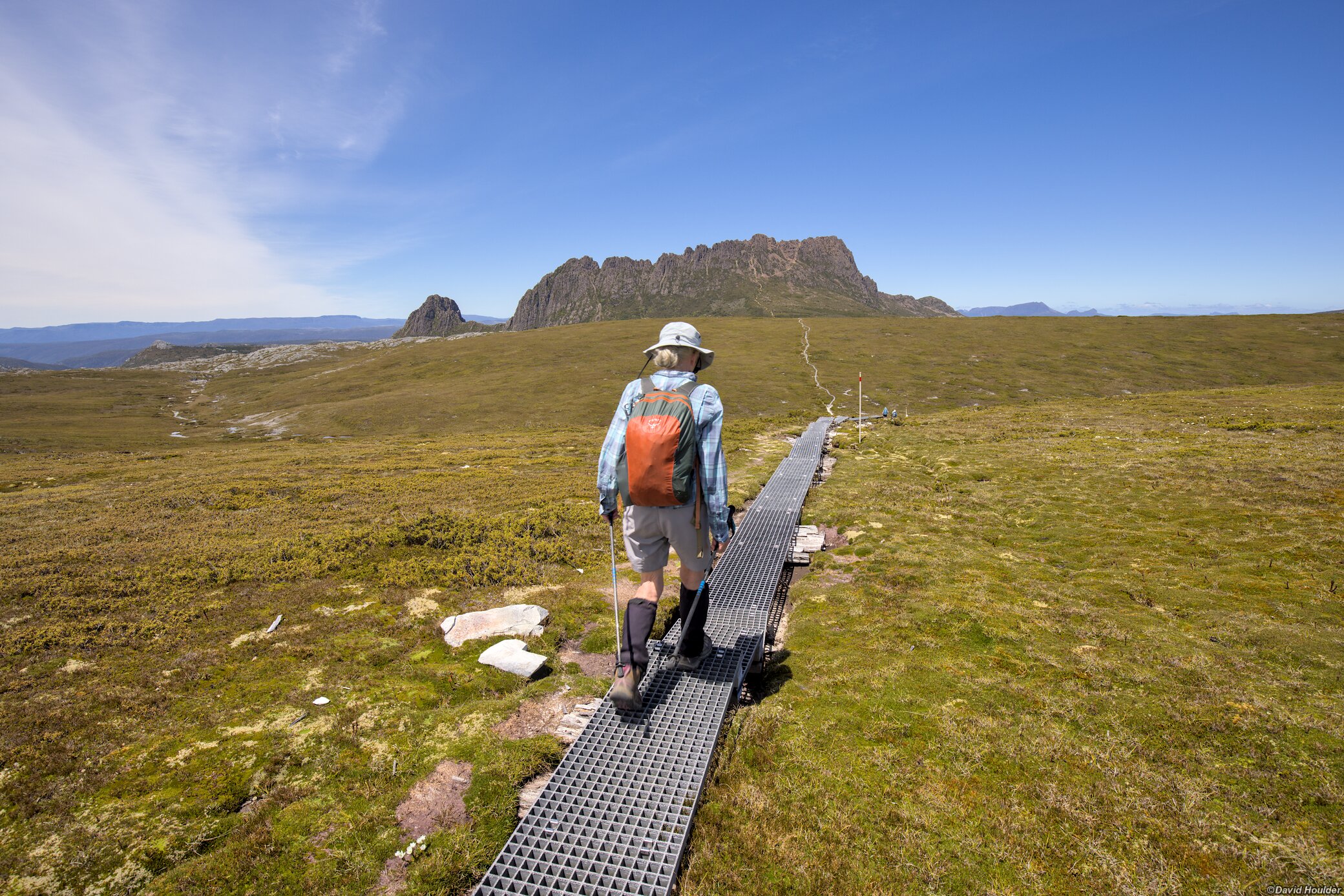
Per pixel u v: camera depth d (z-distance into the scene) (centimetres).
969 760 442
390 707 575
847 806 402
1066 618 696
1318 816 371
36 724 562
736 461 2169
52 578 1014
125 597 935
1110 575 868
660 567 459
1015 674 571
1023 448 2159
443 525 1330
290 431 8162
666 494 409
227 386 13450
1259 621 662
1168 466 1611
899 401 7750
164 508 1823
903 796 408
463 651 708
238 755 507
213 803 450
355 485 2123
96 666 693
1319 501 1174
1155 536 1047
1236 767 420
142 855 402
